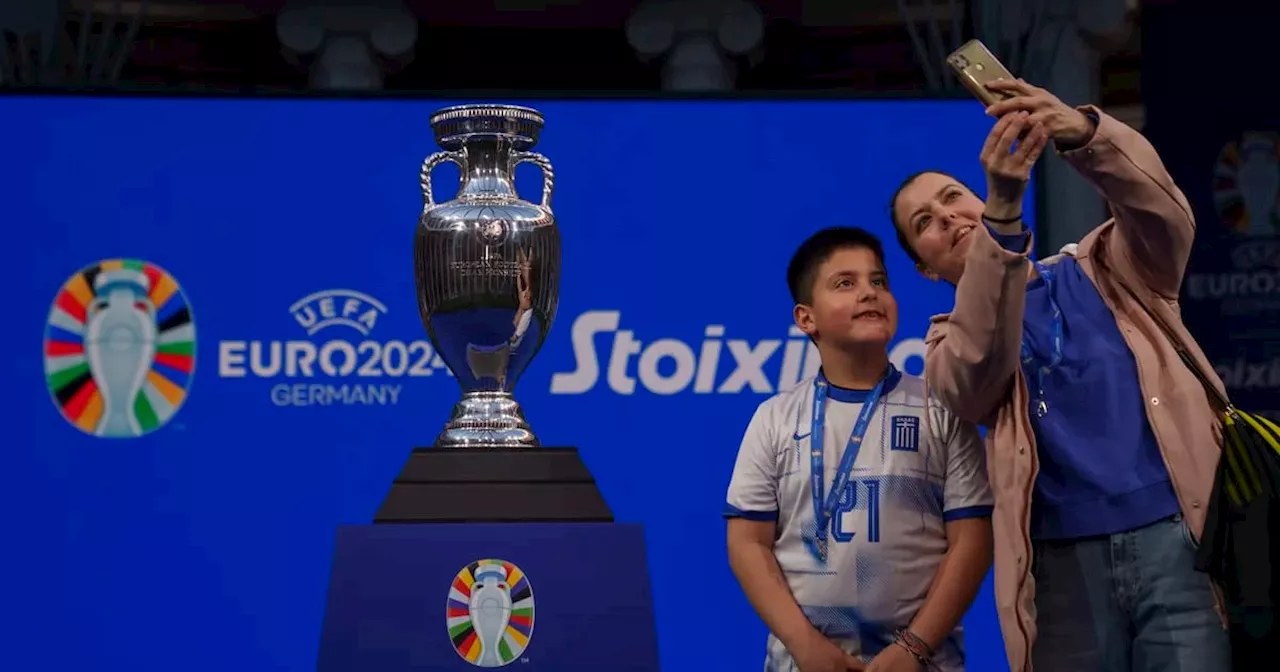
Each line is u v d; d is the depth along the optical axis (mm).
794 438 2219
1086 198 3316
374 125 3396
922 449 2176
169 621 3297
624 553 2076
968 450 2172
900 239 2285
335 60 3422
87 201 3350
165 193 3363
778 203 3408
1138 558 1936
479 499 2137
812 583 2160
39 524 3297
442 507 2127
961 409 2049
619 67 3443
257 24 3412
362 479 3348
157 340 3342
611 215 3404
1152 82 3367
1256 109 3352
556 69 3439
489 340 2311
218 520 3322
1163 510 1937
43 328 3326
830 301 2229
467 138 2367
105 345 3334
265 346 3361
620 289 3398
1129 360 2010
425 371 3375
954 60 2037
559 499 2143
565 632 2043
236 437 3340
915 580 2141
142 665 3287
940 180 2227
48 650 3277
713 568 3355
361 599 2035
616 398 3387
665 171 3414
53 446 3312
